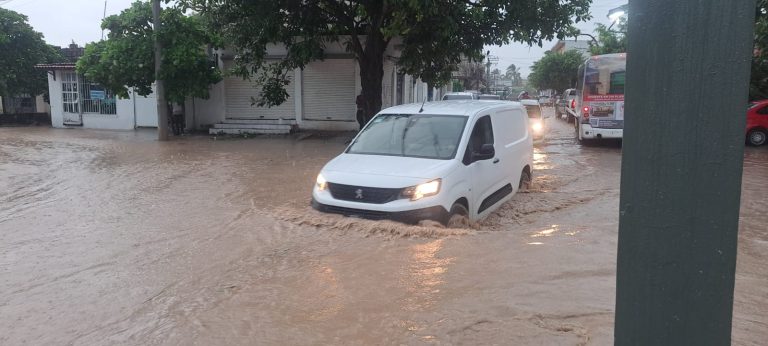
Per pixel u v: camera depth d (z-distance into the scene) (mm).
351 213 6406
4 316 4234
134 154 14336
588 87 17391
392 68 22047
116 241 6203
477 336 3602
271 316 4086
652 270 1535
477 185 7051
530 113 18281
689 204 1479
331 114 20875
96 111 23578
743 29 1408
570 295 4211
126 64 17875
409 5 13203
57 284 4891
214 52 21000
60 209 7926
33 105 29047
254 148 15820
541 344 3443
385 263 5098
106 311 4289
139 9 18234
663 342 1545
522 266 4895
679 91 1453
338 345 3607
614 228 6371
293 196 8594
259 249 5695
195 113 21438
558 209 7875
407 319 3922
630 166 1545
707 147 1450
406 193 6191
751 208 7848
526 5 15125
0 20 24547
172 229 6668
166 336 3830
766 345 3391
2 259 5625
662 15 1453
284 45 18625
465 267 4914
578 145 18266
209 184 9805
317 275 4883
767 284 4473
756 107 17062
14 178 10672
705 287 1493
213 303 4367
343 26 17062
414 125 7465
